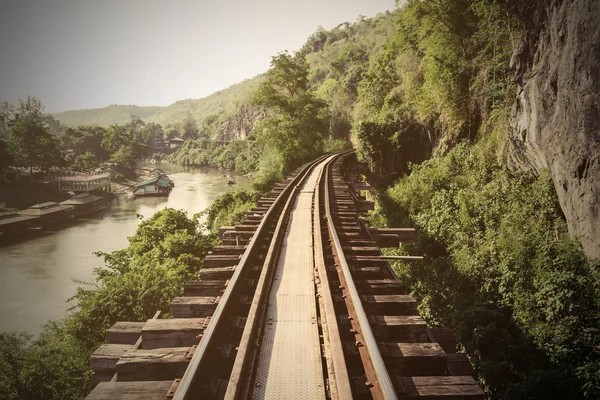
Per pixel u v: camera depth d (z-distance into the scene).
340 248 6.43
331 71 90.75
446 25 18.80
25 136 65.81
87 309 11.34
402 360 3.49
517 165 12.48
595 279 6.70
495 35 15.38
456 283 10.88
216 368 3.56
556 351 6.64
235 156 109.06
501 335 8.03
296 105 36.16
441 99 20.41
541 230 9.30
